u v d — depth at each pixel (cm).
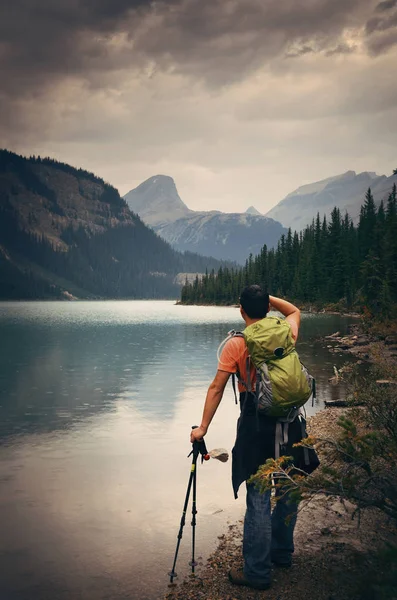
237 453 379
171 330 4531
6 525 482
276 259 14100
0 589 366
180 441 823
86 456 731
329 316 7075
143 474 644
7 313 11388
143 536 458
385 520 464
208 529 473
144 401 1193
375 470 423
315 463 389
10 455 736
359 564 357
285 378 352
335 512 490
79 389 1370
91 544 441
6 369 1808
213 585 370
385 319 3006
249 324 399
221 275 18588
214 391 378
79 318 8062
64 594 359
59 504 537
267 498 373
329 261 9950
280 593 352
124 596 357
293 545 395
